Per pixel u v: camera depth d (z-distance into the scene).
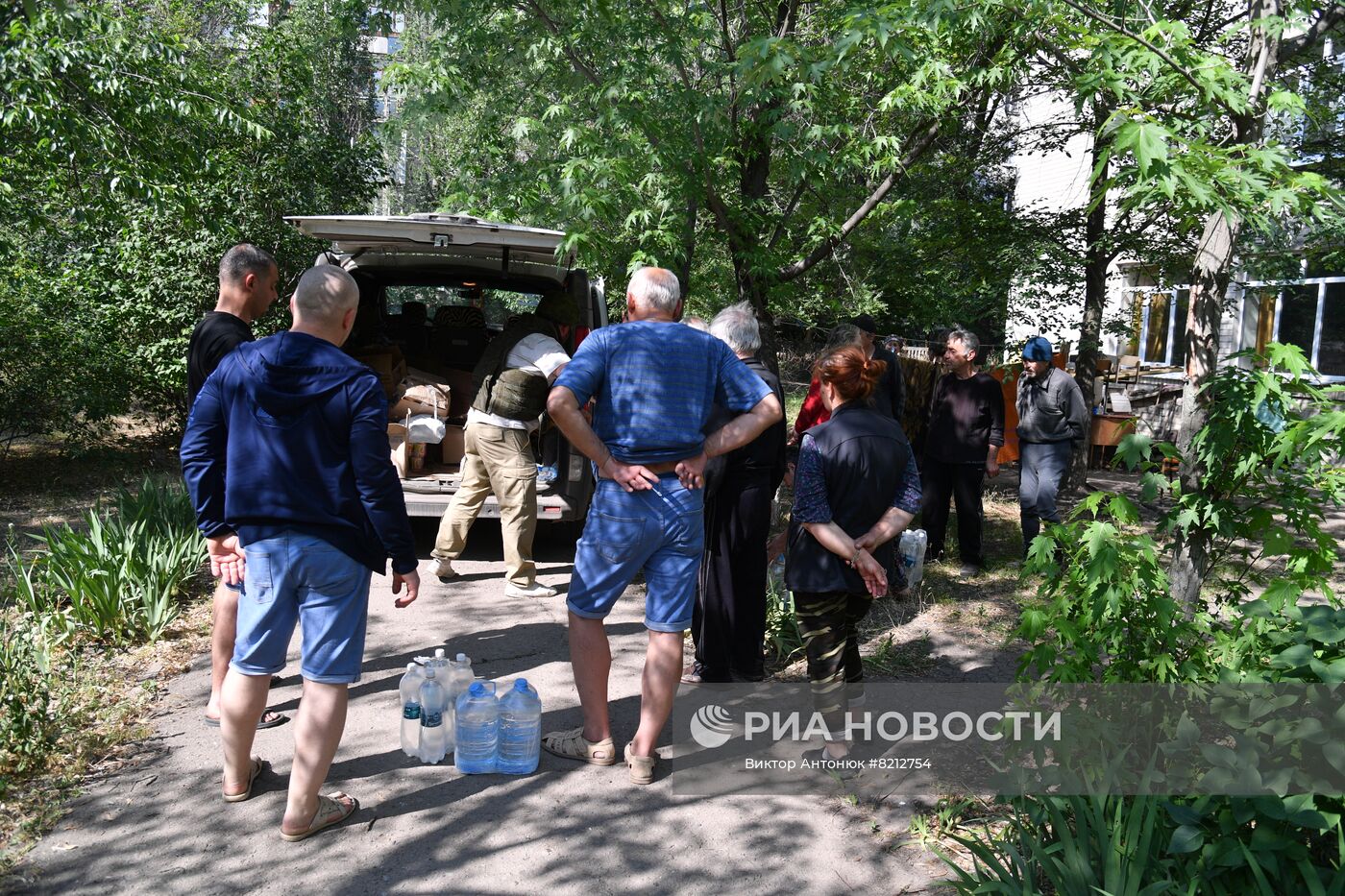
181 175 7.88
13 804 3.32
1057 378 6.81
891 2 4.49
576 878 3.02
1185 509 3.47
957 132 8.80
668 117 6.50
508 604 5.78
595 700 3.76
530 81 7.04
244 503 3.08
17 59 6.46
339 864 3.04
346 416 3.07
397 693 4.40
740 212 7.07
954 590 6.45
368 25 7.38
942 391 6.88
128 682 4.39
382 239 6.04
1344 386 3.30
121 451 10.65
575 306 6.21
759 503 4.38
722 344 3.67
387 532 3.09
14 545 6.80
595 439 3.44
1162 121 3.71
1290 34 4.32
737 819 3.40
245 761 3.37
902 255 10.20
